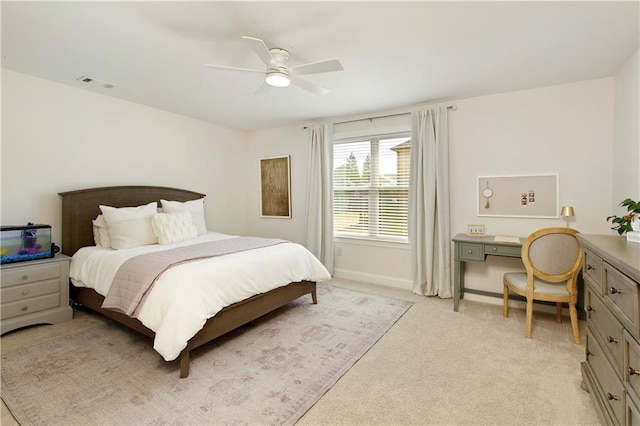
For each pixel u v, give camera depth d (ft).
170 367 7.06
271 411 5.62
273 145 16.72
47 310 9.27
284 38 7.25
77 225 10.68
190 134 14.66
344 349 7.90
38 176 10.05
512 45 7.55
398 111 13.00
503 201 11.07
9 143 9.46
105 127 11.61
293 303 11.34
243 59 8.47
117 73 9.48
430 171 11.99
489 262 11.46
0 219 9.36
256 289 8.50
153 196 12.93
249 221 17.85
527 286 8.62
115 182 11.97
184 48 7.83
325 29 6.86
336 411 5.63
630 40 7.27
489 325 9.36
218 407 5.72
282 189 16.39
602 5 5.96
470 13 6.25
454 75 9.41
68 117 10.64
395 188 13.51
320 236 14.75
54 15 6.38
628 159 8.23
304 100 11.91
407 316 10.10
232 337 8.59
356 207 14.52
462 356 7.54
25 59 8.55
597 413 5.24
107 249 10.14
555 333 8.76
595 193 9.71
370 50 7.83
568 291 8.24
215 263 8.00
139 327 7.70
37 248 9.41
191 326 6.57
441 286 11.87
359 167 14.38
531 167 10.60
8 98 9.37
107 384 6.41
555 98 10.19
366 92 10.94
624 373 4.12
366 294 12.38
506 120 10.94
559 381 6.47
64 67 9.08
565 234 8.14
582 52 7.89
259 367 7.07
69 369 6.96
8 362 7.23
